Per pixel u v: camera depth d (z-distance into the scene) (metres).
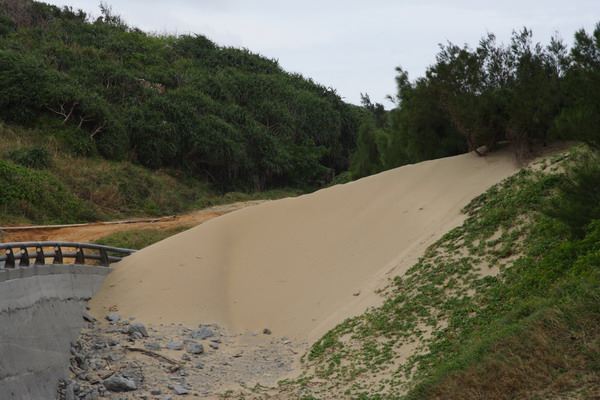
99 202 35.34
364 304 18.14
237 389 15.01
